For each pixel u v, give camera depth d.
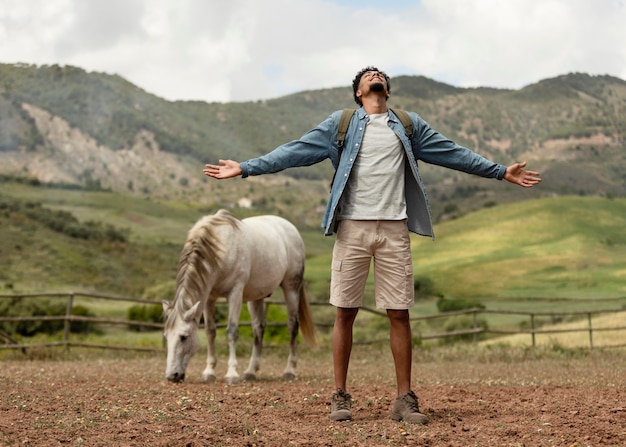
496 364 12.32
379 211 4.55
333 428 4.30
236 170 4.57
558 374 9.45
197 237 7.94
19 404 5.11
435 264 112.94
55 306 39.19
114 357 13.55
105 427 4.31
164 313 7.86
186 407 5.14
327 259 117.19
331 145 4.71
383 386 6.98
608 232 128.38
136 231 140.25
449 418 4.64
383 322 35.16
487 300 80.81
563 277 96.50
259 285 8.72
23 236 89.31
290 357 9.12
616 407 4.93
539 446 3.78
